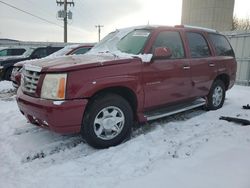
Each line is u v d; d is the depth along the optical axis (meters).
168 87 4.90
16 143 4.44
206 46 6.09
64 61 4.14
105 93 4.15
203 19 20.48
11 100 8.02
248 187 2.91
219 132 4.72
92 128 3.98
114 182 3.16
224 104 7.20
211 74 6.00
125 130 4.33
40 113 3.78
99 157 3.84
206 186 2.95
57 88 3.69
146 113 4.96
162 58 4.66
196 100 6.06
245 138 4.37
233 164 3.42
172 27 5.29
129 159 3.75
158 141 4.37
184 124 5.27
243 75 12.14
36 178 3.30
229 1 20.27
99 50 5.17
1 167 3.62
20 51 14.12
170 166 3.47
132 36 5.02
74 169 3.51
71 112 3.71
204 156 3.73
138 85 4.38
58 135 4.75
